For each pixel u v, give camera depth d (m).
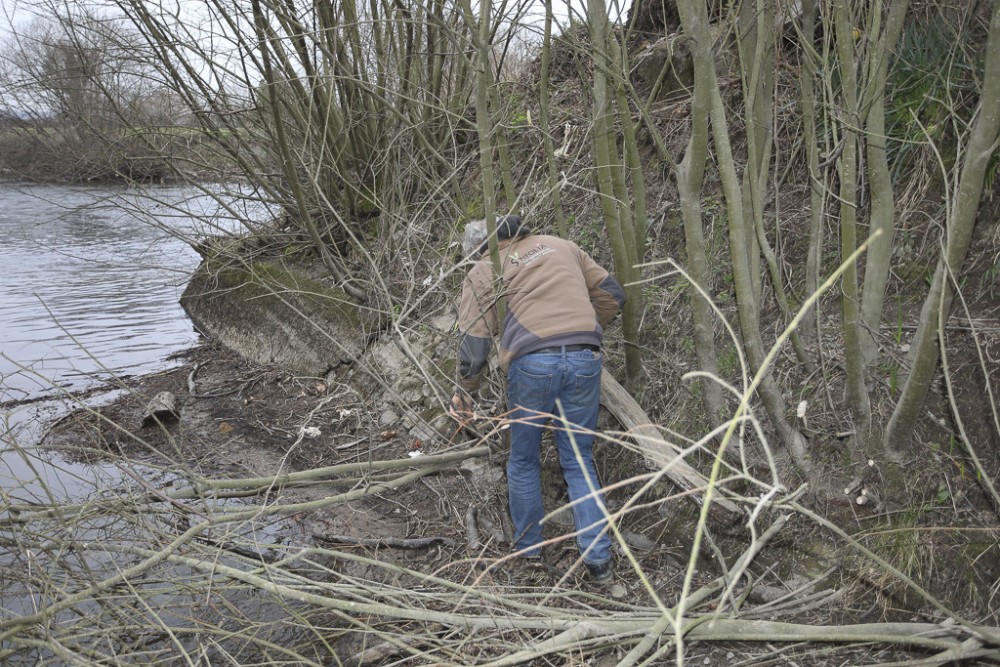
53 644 2.31
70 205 12.66
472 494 3.80
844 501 2.87
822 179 3.69
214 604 2.69
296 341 5.82
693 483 3.05
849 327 2.78
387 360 5.00
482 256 3.23
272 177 6.34
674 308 3.88
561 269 3.03
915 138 3.54
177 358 6.24
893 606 2.59
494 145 5.49
